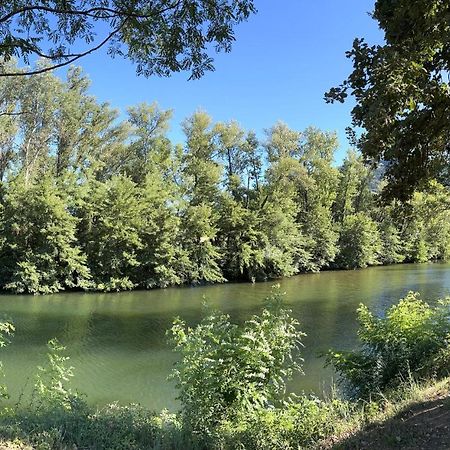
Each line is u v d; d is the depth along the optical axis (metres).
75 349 16.69
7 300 30.16
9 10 3.94
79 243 38.22
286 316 7.81
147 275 39.25
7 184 35.53
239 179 51.00
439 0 4.54
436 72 5.18
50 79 40.47
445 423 4.62
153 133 49.88
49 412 5.96
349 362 7.96
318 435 5.49
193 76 4.61
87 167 42.00
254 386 6.69
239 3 4.15
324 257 56.06
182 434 5.64
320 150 60.75
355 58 5.06
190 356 6.88
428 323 8.08
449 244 71.56
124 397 11.78
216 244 46.66
